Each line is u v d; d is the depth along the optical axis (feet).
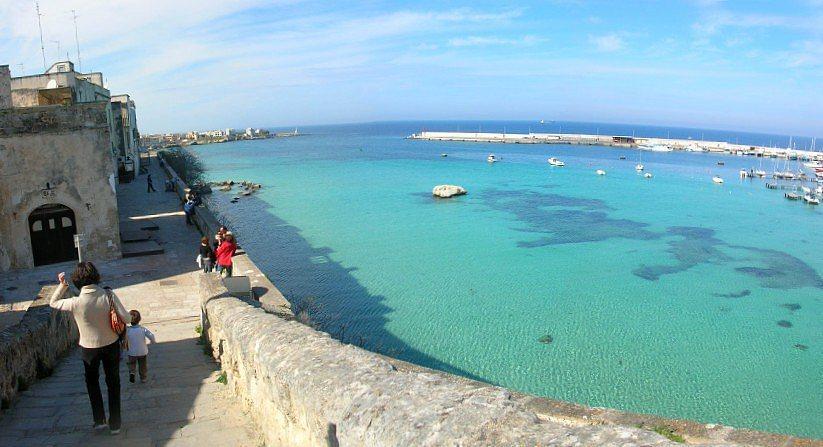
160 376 33.30
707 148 495.82
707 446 11.27
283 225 149.69
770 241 142.20
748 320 88.38
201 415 26.78
